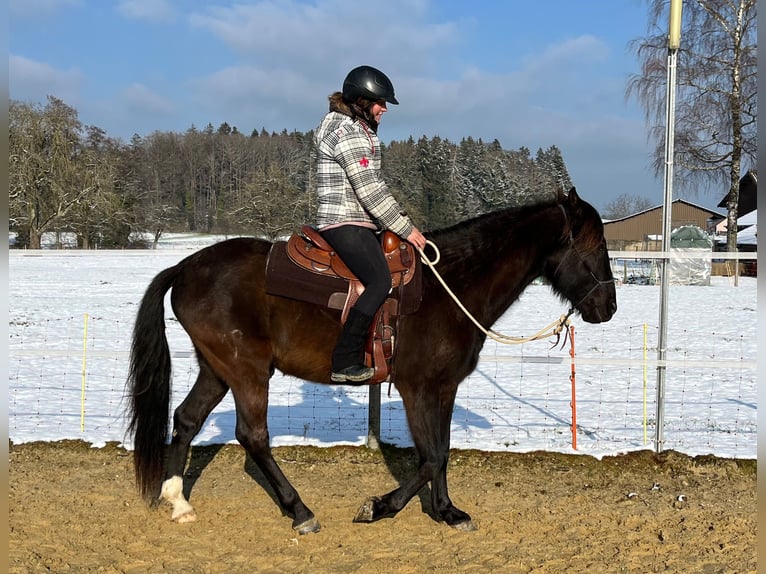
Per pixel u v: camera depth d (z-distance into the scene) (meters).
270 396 7.18
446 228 4.04
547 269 4.13
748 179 35.28
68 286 21.17
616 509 4.20
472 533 3.83
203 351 3.80
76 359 9.31
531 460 5.06
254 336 3.72
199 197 75.56
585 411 6.63
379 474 4.85
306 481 4.70
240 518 4.04
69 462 4.98
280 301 3.71
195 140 76.94
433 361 3.71
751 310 16.33
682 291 22.31
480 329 3.84
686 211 48.25
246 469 4.89
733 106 25.20
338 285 3.63
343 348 3.56
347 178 3.61
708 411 6.70
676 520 4.01
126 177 58.56
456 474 4.83
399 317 3.68
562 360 5.20
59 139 39.91
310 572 3.37
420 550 3.62
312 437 5.59
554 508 4.21
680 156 26.70
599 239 4.03
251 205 45.41
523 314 15.38
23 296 17.67
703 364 5.11
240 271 3.75
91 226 43.25
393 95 3.68
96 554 3.52
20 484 4.50
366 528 3.90
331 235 3.63
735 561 3.45
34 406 6.63
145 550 3.60
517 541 3.73
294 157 72.31
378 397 5.21
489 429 5.85
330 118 3.70
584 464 5.00
